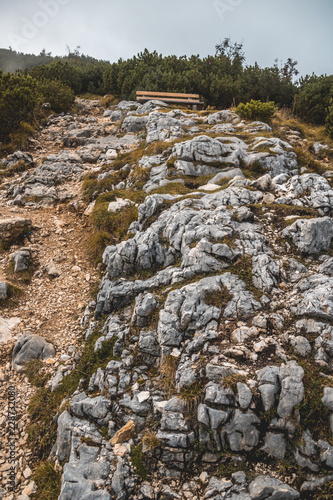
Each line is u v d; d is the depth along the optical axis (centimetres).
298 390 455
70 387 618
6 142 1714
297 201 852
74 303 848
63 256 997
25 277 909
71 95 2483
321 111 2112
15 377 678
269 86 2344
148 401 522
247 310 580
